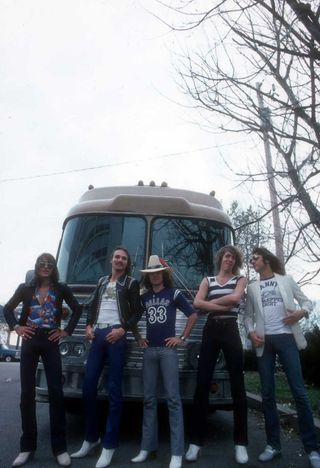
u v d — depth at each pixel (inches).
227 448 236.5
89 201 283.0
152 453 213.9
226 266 221.1
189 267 266.1
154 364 213.3
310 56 216.1
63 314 243.3
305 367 415.8
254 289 223.1
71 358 238.7
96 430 213.5
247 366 550.6
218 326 214.5
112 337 210.7
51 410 204.8
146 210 272.5
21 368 207.3
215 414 326.6
